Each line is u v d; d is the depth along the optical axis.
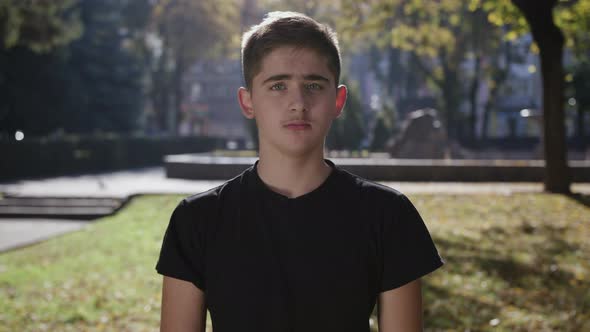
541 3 13.73
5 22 22.64
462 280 6.93
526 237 9.45
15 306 6.45
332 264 1.47
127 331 5.60
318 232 1.48
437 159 24.00
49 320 5.96
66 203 16.44
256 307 1.46
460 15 30.77
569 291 6.58
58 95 34.41
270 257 1.47
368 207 1.52
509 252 8.44
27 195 16.92
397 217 1.52
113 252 9.55
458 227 10.38
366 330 1.52
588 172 18.92
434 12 19.27
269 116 1.49
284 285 1.46
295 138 1.48
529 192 14.24
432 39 19.17
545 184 14.48
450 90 37.59
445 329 5.34
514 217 11.23
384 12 18.14
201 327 1.56
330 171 1.57
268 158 1.54
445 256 8.12
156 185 19.33
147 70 48.19
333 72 1.53
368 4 18.27
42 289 7.23
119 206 15.44
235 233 1.51
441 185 17.95
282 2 27.97
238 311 1.47
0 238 12.38
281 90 1.49
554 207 12.12
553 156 14.30
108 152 32.44
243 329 1.47
